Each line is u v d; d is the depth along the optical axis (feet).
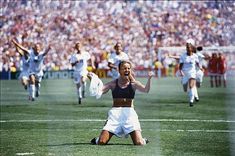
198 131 63.77
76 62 110.32
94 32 269.44
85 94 137.80
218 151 49.42
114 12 278.26
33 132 64.18
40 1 273.33
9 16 267.39
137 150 49.88
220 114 84.48
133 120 53.16
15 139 58.34
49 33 266.16
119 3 280.10
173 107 98.68
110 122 53.36
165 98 122.52
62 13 273.54
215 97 124.26
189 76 103.35
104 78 235.81
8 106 102.73
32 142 55.93
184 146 52.47
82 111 91.45
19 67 238.89
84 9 277.23
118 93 52.60
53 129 66.80
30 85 117.60
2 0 268.82
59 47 259.60
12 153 49.14
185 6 280.31
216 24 267.80
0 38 256.32
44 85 181.27
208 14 272.72
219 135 60.13
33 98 117.08
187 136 59.57
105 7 279.28
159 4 281.13
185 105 103.24
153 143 54.34
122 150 49.88
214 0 275.59
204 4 276.82
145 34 270.46
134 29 272.10
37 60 117.80
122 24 273.95
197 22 273.95
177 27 274.16
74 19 272.31
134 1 281.54
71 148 51.37
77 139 57.72
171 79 217.15
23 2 272.10
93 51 259.60
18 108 98.22
